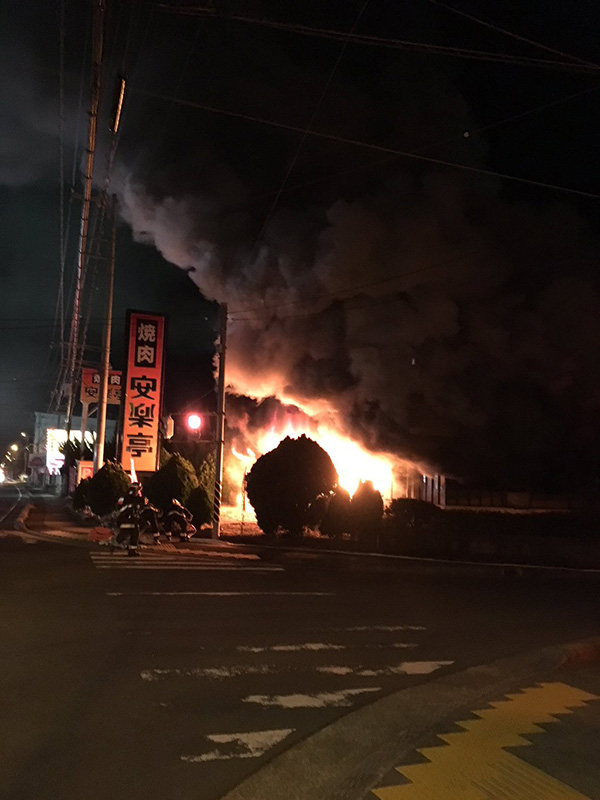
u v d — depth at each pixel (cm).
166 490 2569
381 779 496
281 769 511
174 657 825
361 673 793
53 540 2166
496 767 523
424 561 2044
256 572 1602
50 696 668
